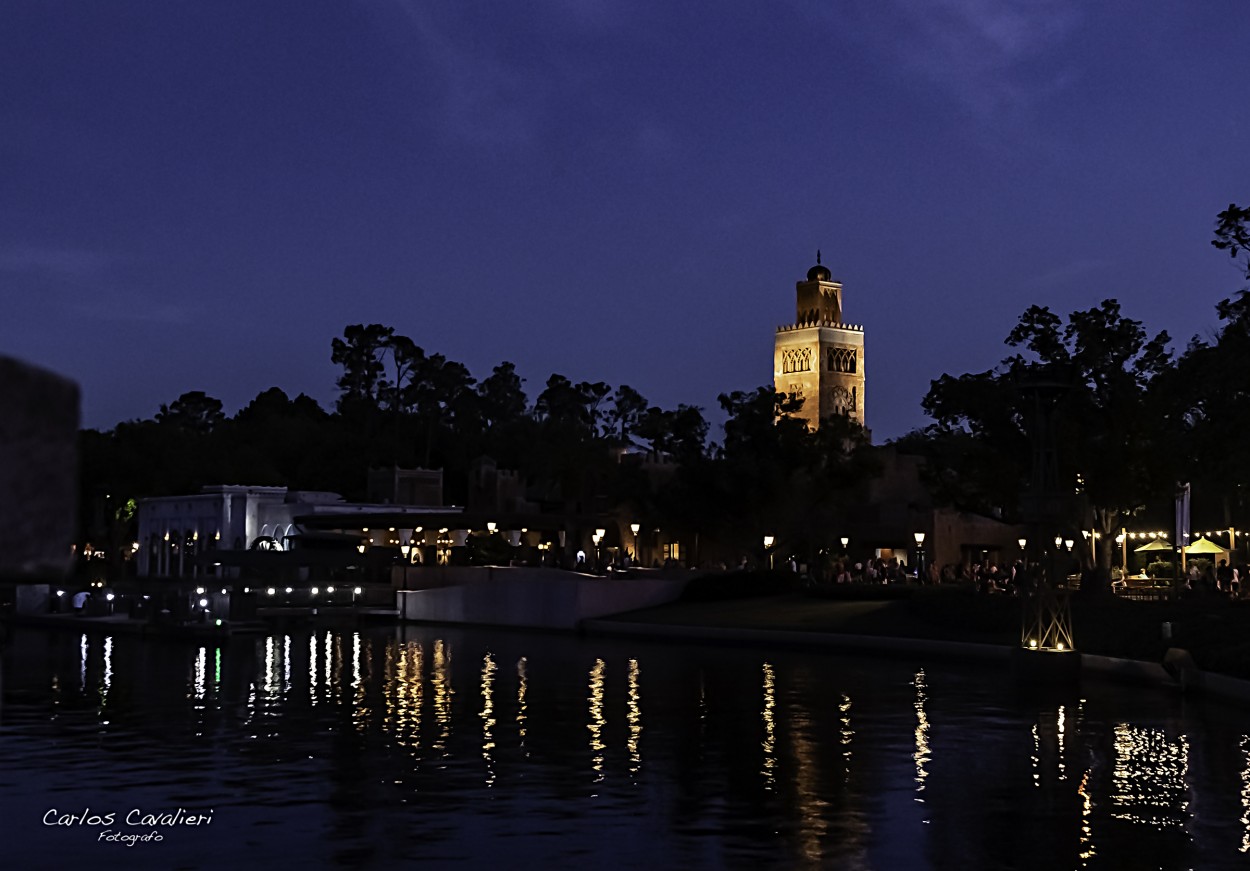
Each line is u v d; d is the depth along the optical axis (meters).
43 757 27.02
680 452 91.44
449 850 18.27
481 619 77.38
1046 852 18.19
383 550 91.44
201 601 70.25
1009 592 64.19
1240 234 46.94
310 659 54.31
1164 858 17.80
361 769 25.44
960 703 36.75
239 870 17.23
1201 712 34.16
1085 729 30.86
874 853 18.12
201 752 27.72
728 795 22.58
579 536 105.81
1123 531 81.81
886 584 81.06
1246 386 47.66
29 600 82.56
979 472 65.50
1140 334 61.09
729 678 45.16
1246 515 82.56
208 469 125.62
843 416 90.62
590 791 23.02
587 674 46.81
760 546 87.94
